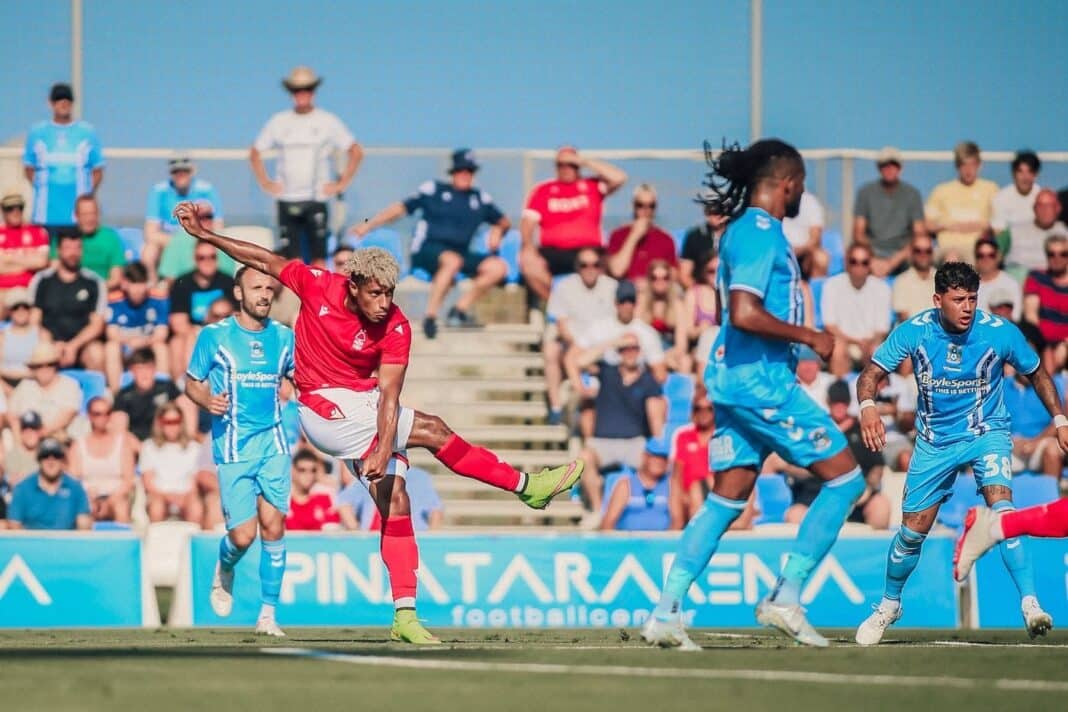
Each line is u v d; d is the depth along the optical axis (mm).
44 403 37156
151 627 30406
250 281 25203
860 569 32125
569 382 39750
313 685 13297
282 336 25531
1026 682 13688
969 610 32125
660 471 36625
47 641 22906
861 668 15180
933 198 42500
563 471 20656
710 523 18594
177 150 40500
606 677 14055
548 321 40125
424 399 41094
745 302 17859
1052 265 40719
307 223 40281
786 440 18391
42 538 31297
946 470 21828
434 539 31828
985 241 40781
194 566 31172
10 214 39906
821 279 41312
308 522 34562
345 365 19938
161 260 39625
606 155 41188
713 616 31812
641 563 32188
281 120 40344
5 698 12258
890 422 38031
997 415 22031
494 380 41250
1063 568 32125
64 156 40125
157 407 37000
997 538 21234
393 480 20375
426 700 12125
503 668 15055
